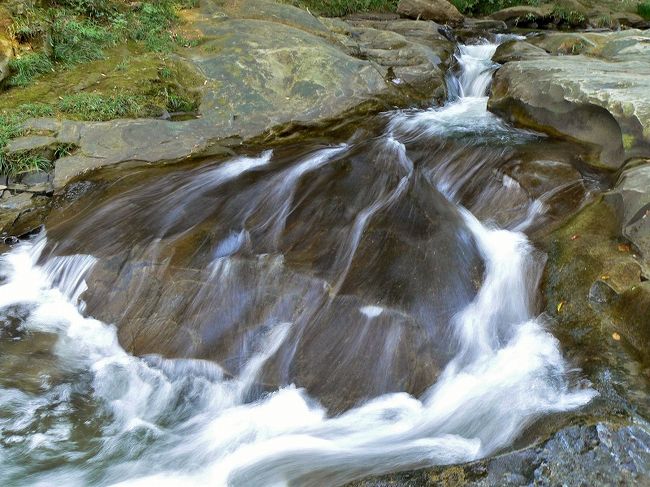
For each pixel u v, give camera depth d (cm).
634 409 351
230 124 745
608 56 894
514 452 324
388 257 493
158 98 762
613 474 308
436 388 418
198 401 439
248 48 867
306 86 810
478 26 1333
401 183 613
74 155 659
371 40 1035
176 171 659
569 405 365
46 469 383
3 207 609
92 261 521
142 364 463
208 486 368
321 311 454
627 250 461
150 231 549
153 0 999
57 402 434
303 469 364
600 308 431
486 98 885
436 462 350
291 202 586
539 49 967
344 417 411
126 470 384
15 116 686
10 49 768
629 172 525
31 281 540
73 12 899
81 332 488
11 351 469
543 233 521
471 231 534
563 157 621
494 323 460
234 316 467
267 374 439
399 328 436
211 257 507
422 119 784
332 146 717
